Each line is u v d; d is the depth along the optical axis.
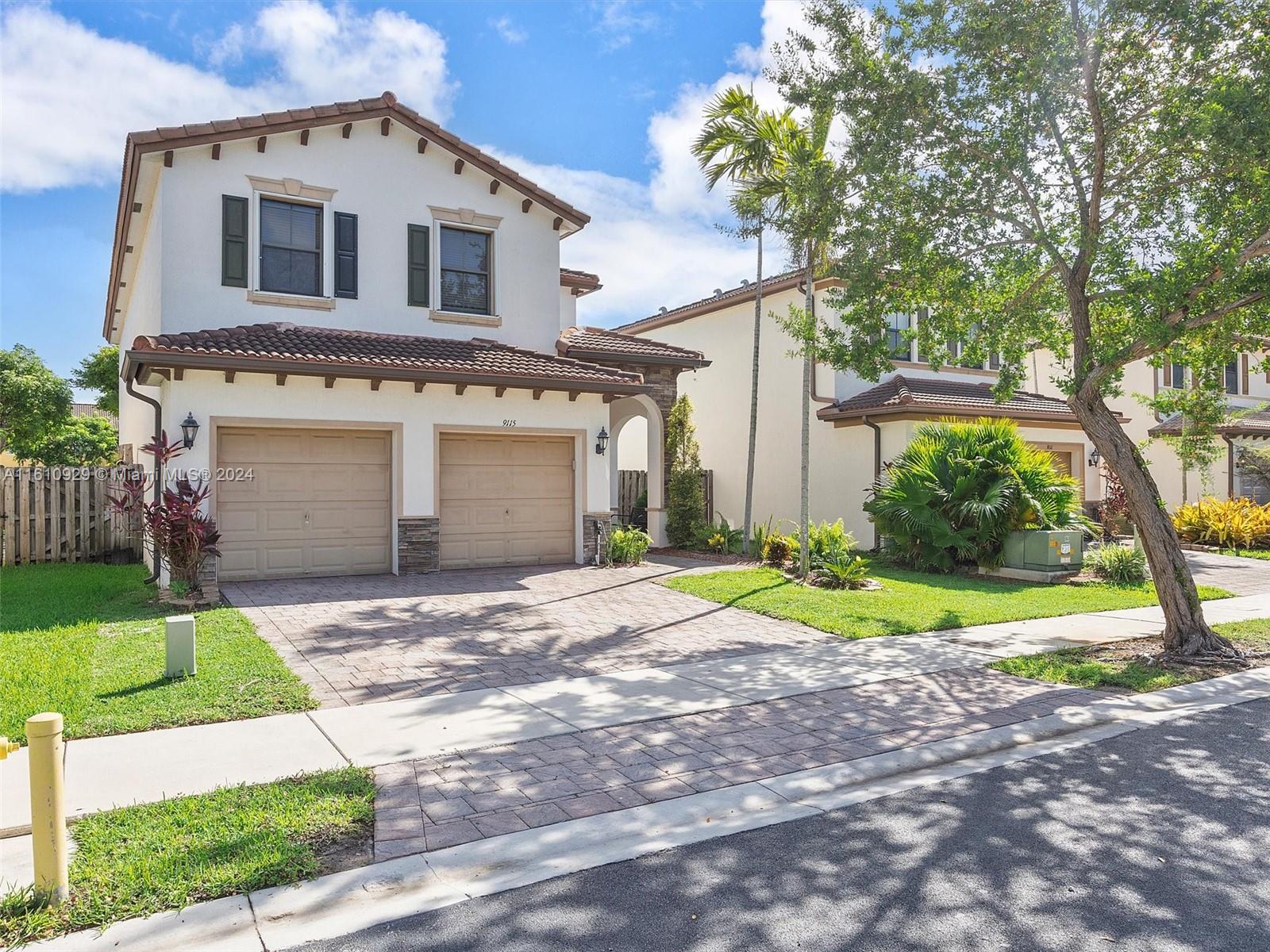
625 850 4.41
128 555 15.26
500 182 16.22
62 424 27.52
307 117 14.16
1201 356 10.45
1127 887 4.02
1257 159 8.20
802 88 10.62
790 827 4.73
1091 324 10.95
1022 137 9.52
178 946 3.44
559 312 17.12
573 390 14.48
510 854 4.29
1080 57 9.20
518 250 16.62
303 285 14.51
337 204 14.73
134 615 9.91
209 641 8.64
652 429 19.12
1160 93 9.37
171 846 4.20
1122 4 8.66
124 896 3.73
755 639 9.93
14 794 4.99
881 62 9.97
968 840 4.55
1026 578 15.30
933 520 16.05
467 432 14.34
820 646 9.60
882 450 19.59
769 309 22.30
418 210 15.55
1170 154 9.16
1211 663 8.98
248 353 11.84
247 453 12.72
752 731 6.41
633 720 6.59
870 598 12.82
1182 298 8.68
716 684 7.80
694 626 10.58
